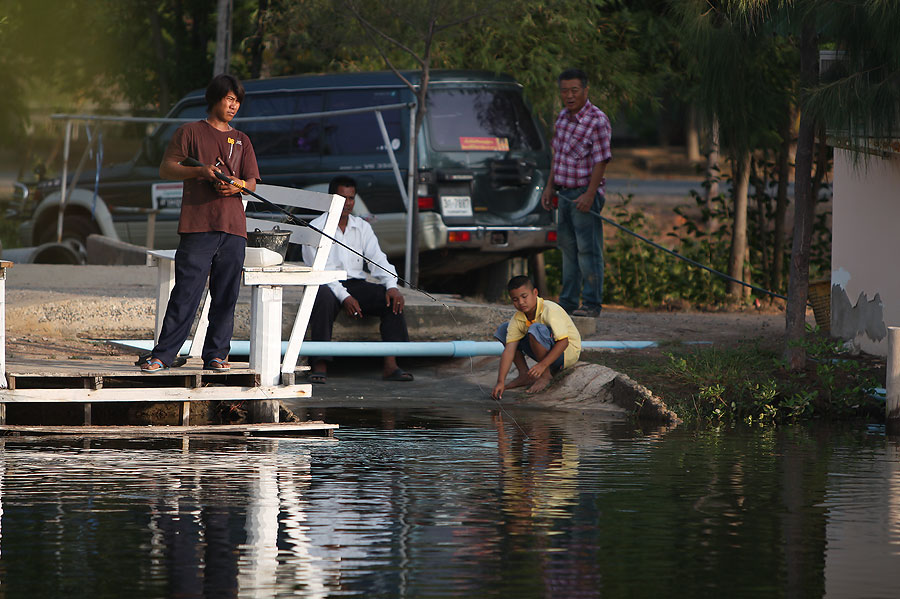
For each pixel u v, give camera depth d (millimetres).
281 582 11305
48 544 12508
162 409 21906
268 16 42594
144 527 13281
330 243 20859
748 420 23141
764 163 45562
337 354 26969
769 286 45656
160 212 40062
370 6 36750
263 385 20484
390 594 10953
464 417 22672
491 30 41969
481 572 11711
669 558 12305
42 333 27328
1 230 55156
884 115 23953
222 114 20047
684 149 150125
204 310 23172
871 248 27812
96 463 17109
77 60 53812
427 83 35344
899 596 11070
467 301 34406
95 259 39781
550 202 32906
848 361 26141
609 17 44812
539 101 44000
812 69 25984
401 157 36438
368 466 17234
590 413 23562
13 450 18172
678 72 45031
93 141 43906
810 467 17672
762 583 11438
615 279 44625
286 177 37719
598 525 13695
